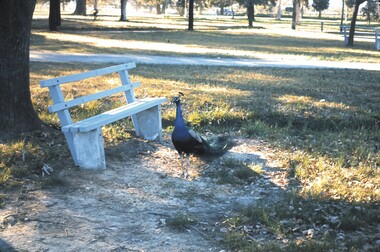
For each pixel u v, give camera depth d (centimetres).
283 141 845
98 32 3369
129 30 3838
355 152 782
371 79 1455
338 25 6875
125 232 514
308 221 540
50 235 501
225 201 605
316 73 1561
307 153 782
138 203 588
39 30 3259
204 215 563
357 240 490
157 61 1772
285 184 659
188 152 681
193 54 2056
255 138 870
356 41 3491
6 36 737
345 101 1130
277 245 479
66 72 1360
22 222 523
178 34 3497
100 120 685
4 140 725
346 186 634
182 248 484
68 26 3825
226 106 1035
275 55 2177
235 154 778
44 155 695
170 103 1049
